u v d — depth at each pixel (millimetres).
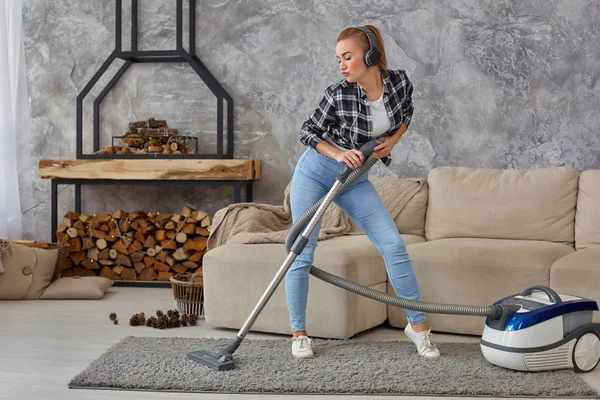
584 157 4539
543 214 3936
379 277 3594
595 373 2820
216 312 3566
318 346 3166
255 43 5051
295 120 5012
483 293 3412
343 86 2883
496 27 4656
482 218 4031
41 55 5309
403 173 4820
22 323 3738
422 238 4168
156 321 3637
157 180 4840
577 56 4539
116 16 5039
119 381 2637
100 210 5285
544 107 4598
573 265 3260
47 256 4551
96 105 5148
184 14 5148
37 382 2697
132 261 5000
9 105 5133
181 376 2699
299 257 2975
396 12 4820
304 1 4973
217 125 4941
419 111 4785
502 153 4668
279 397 2529
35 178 5348
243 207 4152
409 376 2703
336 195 2840
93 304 4297
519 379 2672
